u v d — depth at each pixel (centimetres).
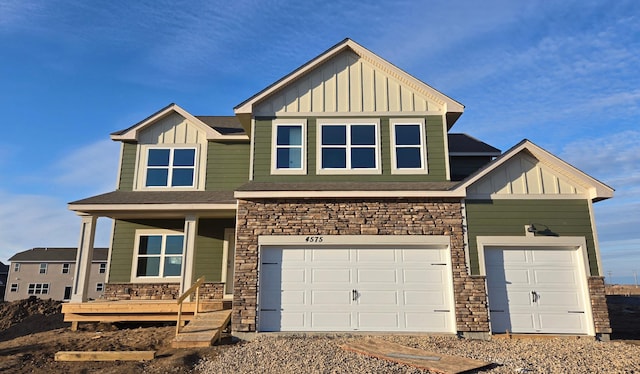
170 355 891
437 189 1129
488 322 1062
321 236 1123
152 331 1168
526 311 1089
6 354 932
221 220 1488
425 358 797
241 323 1068
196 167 1534
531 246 1118
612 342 1023
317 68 1338
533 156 1165
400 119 1301
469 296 1079
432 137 1284
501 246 1122
